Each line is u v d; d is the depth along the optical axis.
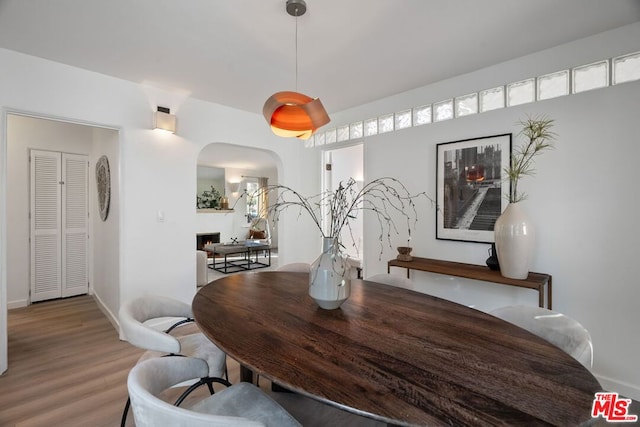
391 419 0.78
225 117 3.62
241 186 8.67
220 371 1.68
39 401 2.04
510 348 1.17
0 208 2.32
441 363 1.05
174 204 3.23
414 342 1.22
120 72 2.75
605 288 2.16
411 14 1.94
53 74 2.53
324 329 1.35
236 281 2.20
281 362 1.06
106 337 3.01
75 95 2.64
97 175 3.96
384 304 1.69
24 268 3.90
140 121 3.00
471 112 2.80
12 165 3.80
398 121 3.34
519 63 2.53
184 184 3.30
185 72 2.76
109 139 3.31
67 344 2.87
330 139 4.08
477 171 2.77
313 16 1.95
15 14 1.93
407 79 2.94
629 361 2.08
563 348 1.35
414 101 3.19
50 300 4.10
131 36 2.19
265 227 8.75
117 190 3.04
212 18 1.98
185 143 3.30
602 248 2.18
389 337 1.26
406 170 3.27
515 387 0.91
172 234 3.22
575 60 2.28
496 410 0.81
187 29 2.10
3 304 2.36
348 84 3.04
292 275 2.39
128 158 2.93
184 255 3.30
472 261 2.82
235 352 1.13
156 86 3.06
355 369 1.01
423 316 1.51
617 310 2.12
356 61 2.56
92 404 2.01
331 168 4.32
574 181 2.28
